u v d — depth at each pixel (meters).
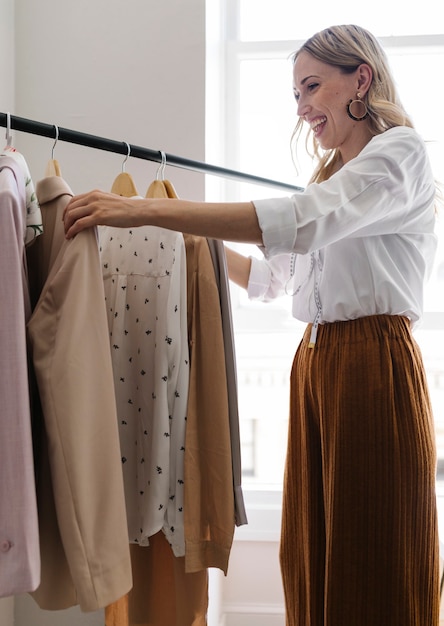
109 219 1.05
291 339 2.28
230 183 2.23
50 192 1.15
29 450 0.94
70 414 1.00
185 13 1.80
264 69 2.25
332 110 1.36
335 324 1.34
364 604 1.27
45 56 1.81
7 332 0.94
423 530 1.29
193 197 1.80
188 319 1.29
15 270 0.95
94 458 1.02
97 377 1.03
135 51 1.80
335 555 1.28
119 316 1.30
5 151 1.08
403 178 1.22
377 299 1.29
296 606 1.47
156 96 1.80
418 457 1.27
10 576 0.92
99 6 1.81
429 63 2.18
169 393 1.24
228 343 1.28
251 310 2.26
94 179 1.81
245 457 2.31
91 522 1.01
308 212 1.13
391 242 1.33
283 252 1.15
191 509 1.23
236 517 1.28
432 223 1.40
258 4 2.24
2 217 0.94
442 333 2.22
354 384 1.28
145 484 1.28
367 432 1.26
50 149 1.80
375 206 1.20
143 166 1.80
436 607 1.35
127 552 1.05
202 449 1.25
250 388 2.29
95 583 1.00
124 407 1.30
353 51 1.33
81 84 1.81
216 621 1.94
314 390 1.36
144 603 1.38
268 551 2.10
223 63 2.18
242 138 2.27
